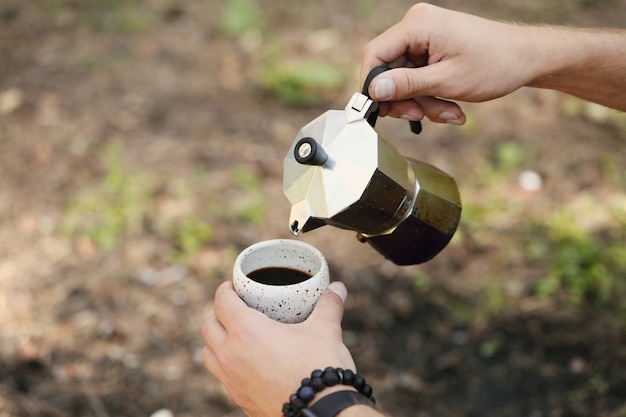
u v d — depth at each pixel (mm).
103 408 2430
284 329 1245
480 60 1458
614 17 4828
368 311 2820
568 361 2629
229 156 3557
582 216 3193
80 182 3354
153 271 2926
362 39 4668
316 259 1431
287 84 4062
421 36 1469
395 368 2637
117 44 4500
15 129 3699
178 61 4371
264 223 3172
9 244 3018
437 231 1460
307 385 1152
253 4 5070
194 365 2588
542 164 3539
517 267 2967
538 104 4020
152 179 3369
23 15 4762
